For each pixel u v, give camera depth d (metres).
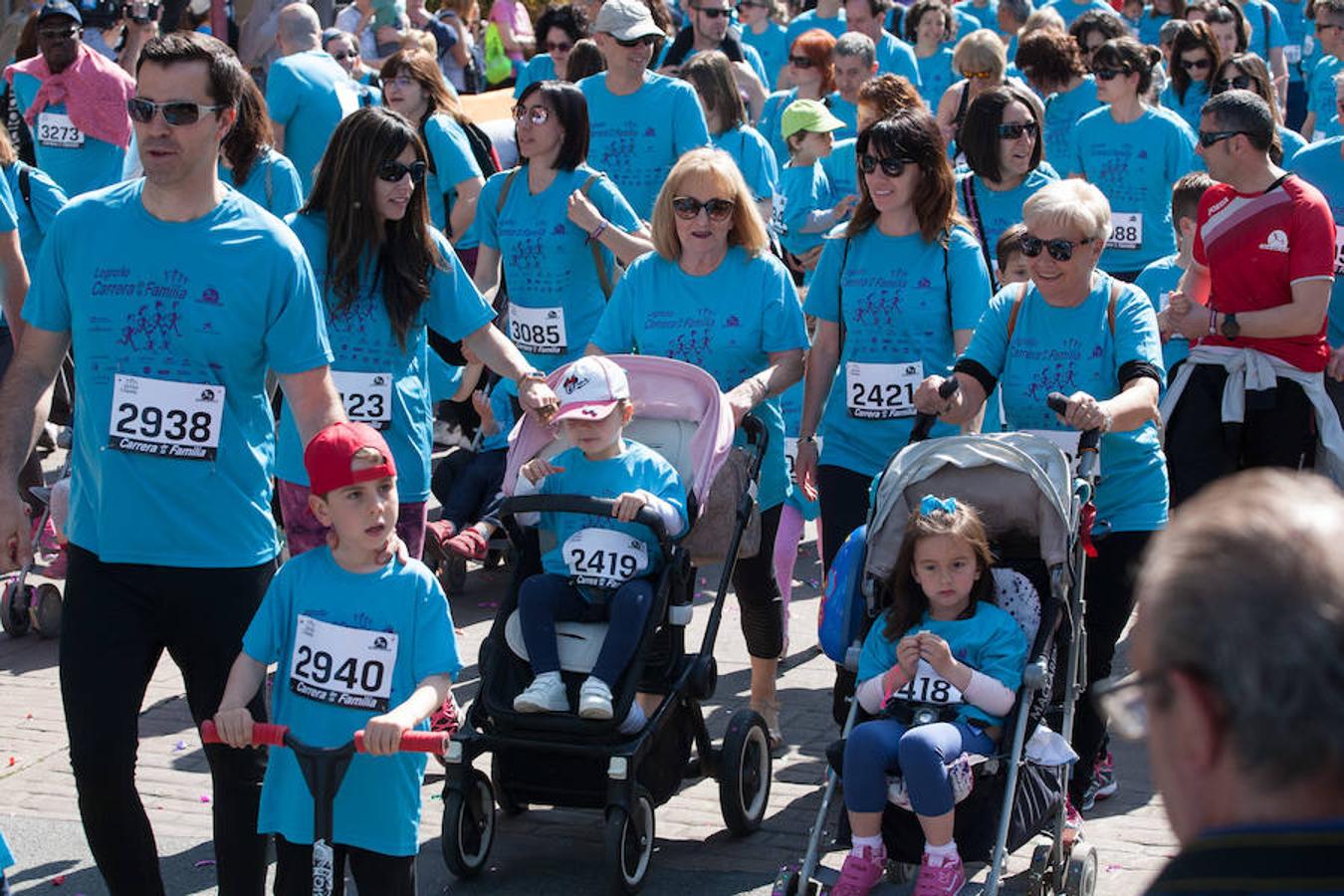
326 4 14.59
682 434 5.42
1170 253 9.16
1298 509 1.51
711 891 5.09
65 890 5.15
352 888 5.18
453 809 5.04
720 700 6.77
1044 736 4.54
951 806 4.30
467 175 8.29
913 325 5.76
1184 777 1.55
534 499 5.04
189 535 4.23
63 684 4.27
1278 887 1.46
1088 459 4.78
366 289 5.22
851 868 4.43
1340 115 7.97
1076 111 10.28
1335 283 7.23
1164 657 1.52
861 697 4.64
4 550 4.26
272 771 4.21
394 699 4.14
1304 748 1.46
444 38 15.98
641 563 5.12
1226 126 6.01
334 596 4.15
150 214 4.18
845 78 11.14
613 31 8.45
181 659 4.36
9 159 7.37
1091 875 4.82
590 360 5.20
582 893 5.09
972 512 4.61
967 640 4.57
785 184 9.96
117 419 4.18
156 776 5.98
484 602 8.02
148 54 4.05
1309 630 1.45
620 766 4.87
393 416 5.31
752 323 5.75
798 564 8.74
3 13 12.72
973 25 14.72
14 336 5.95
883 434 5.85
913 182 5.68
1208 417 6.24
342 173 5.12
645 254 6.28
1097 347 5.21
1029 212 5.16
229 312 4.17
